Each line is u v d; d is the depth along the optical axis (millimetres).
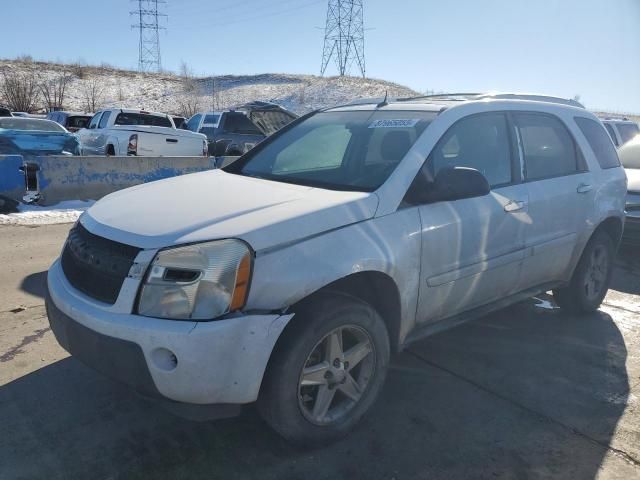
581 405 3604
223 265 2615
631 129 15430
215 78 60594
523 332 4773
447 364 4121
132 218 2945
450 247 3500
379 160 3590
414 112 3908
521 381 3896
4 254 6730
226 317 2596
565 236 4504
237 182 3619
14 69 49844
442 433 3246
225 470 2861
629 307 5547
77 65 55812
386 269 3111
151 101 49562
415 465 2955
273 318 2662
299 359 2795
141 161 11617
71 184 10680
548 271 4492
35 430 3135
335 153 3881
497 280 3957
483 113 4023
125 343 2592
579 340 4633
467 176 3338
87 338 2721
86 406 3387
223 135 17719
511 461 3012
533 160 4340
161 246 2652
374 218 3141
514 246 4004
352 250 2957
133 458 2928
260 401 2824
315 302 2887
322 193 3242
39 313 4805
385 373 3291
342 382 3098
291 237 2789
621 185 5160
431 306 3523
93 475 2791
